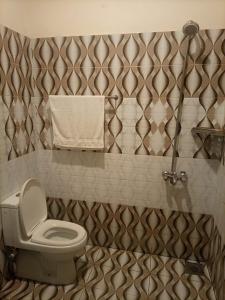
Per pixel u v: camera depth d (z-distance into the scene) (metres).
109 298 1.69
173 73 1.81
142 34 1.80
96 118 1.93
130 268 1.98
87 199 2.19
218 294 1.64
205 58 1.75
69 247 1.65
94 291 1.74
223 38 1.70
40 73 2.02
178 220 2.05
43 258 1.77
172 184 1.97
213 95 1.79
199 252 2.07
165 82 1.83
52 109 1.99
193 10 1.73
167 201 2.04
